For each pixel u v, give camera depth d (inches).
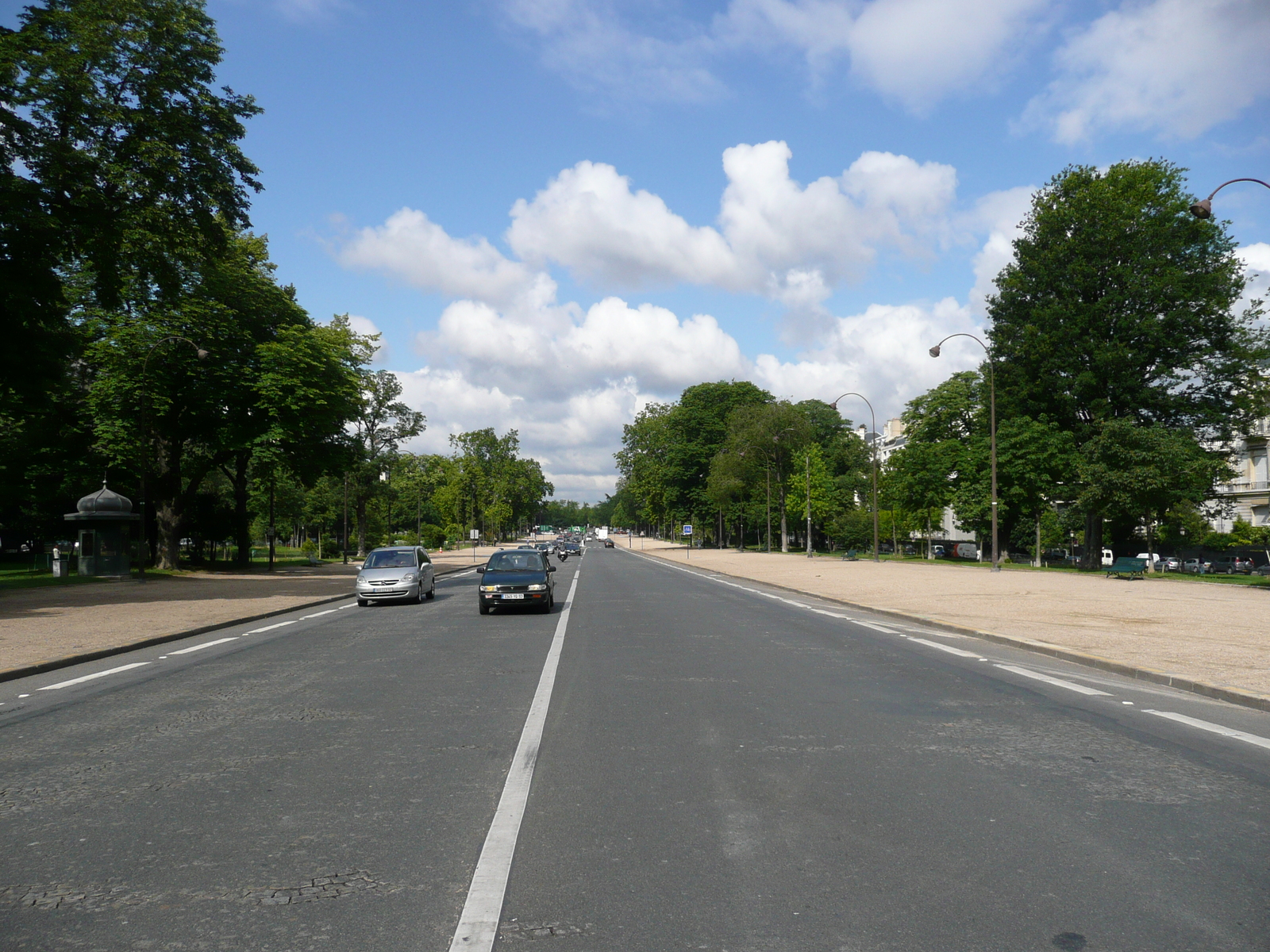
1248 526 2439.7
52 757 271.0
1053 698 366.6
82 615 780.0
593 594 1093.1
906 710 340.2
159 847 189.5
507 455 5339.6
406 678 427.2
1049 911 154.7
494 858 181.8
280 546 3900.1
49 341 1005.2
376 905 158.2
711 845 189.3
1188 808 214.5
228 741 290.7
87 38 951.6
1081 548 2938.0
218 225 1091.9
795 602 965.2
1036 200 1980.8
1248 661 451.2
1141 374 1790.1
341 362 1772.9
